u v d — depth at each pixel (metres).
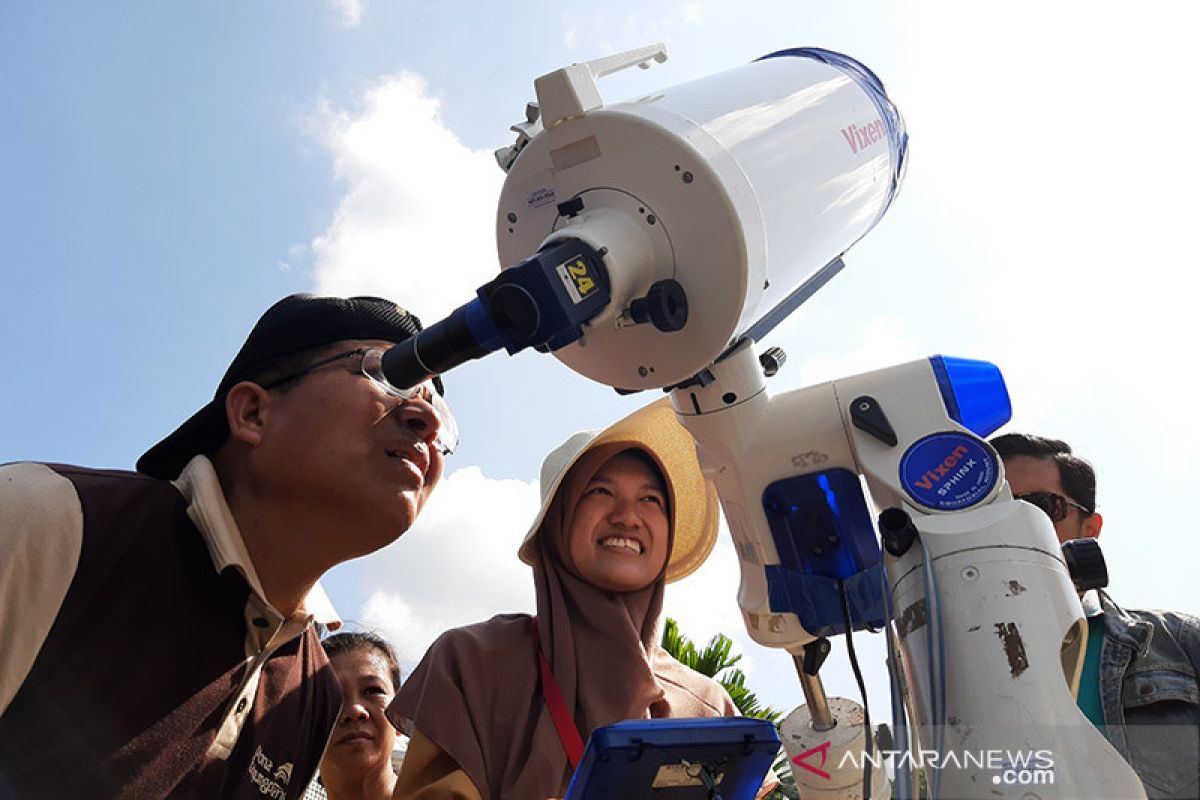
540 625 2.85
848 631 1.94
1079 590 1.72
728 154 1.86
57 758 2.03
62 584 2.03
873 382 1.99
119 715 2.07
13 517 2.01
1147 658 2.46
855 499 2.00
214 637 2.20
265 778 2.35
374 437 2.32
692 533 3.26
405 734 2.77
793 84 2.25
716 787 1.75
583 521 2.95
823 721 2.11
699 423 2.08
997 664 1.52
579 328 1.66
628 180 1.83
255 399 2.37
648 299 1.78
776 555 2.06
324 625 2.72
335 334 2.39
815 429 1.99
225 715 2.22
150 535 2.16
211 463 2.38
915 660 1.62
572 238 1.73
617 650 2.81
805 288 2.39
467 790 2.51
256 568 2.36
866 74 2.51
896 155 2.49
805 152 2.11
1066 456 2.94
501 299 1.60
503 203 1.97
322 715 2.59
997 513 1.70
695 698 3.01
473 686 2.71
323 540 2.34
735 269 1.78
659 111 1.87
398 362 1.67
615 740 1.67
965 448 1.85
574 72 1.88
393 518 2.30
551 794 2.53
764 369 2.15
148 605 2.12
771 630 2.09
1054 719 1.45
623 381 1.96
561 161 1.90
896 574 1.74
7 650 1.96
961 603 1.59
